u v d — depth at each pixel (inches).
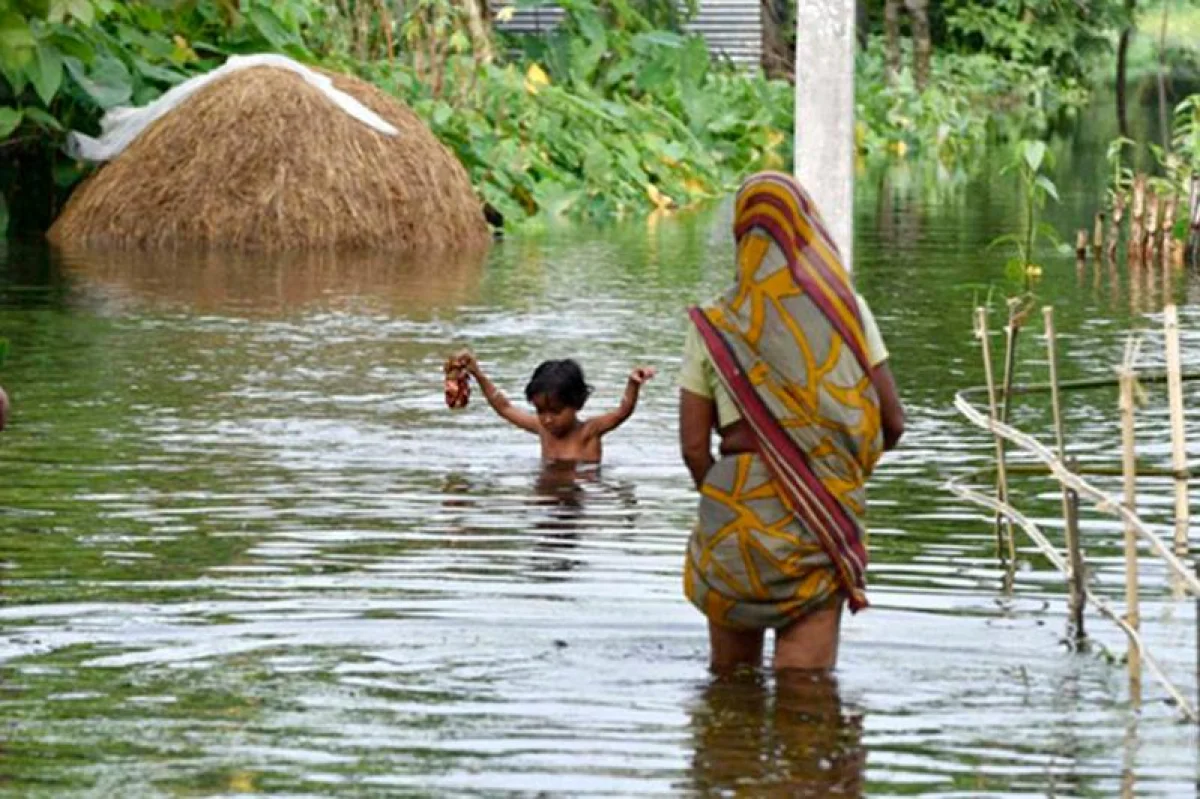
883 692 364.5
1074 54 2805.1
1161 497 526.9
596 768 325.4
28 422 619.5
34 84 1106.7
